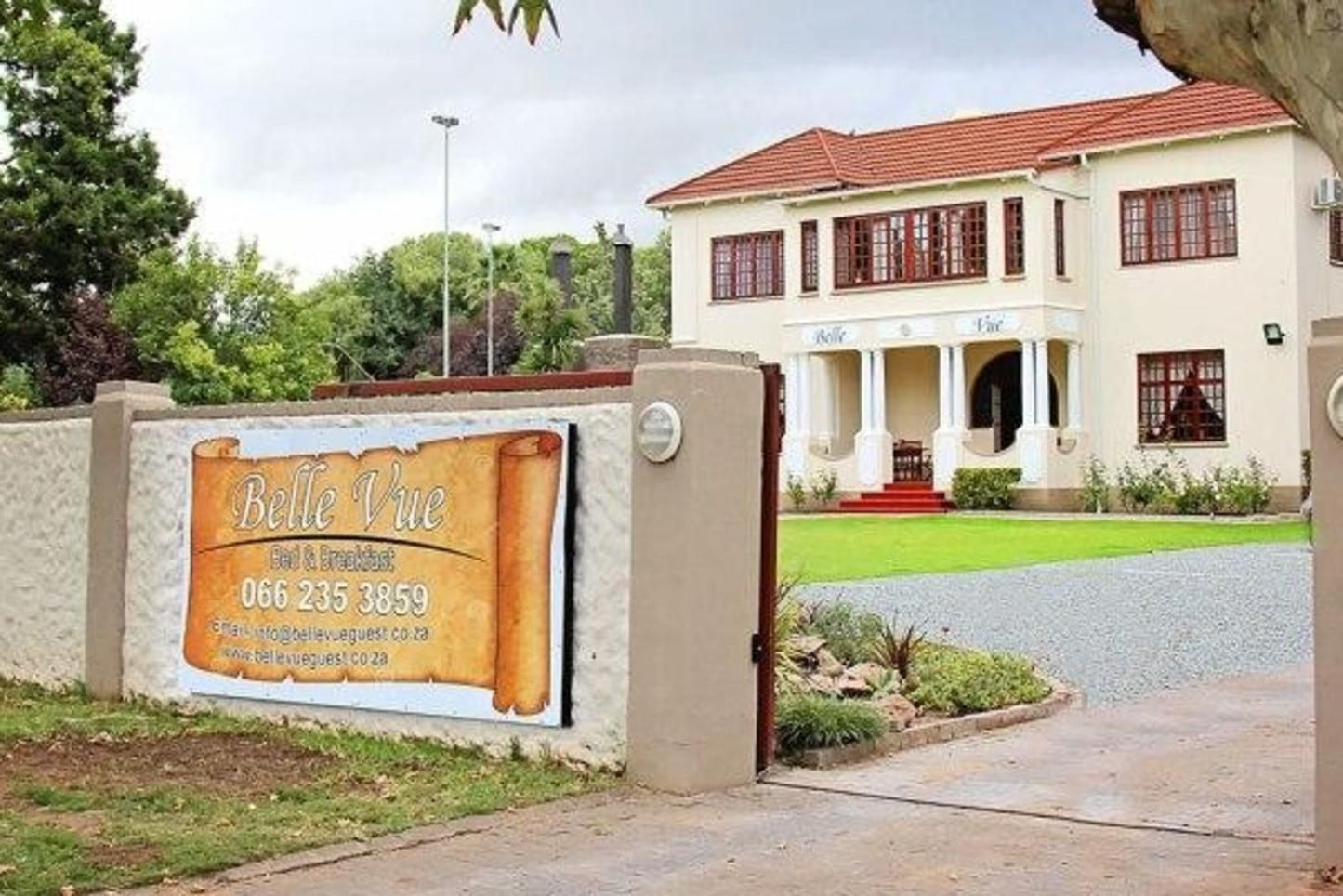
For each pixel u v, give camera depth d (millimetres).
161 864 6523
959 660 10906
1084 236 33375
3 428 12172
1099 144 32844
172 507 10789
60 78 37031
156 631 10820
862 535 25938
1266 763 8672
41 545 11828
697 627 8109
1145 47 4219
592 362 16078
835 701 9469
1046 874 6418
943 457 33625
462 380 10539
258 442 10242
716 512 8219
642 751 8195
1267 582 18125
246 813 7516
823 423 36062
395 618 9422
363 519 9617
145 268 36281
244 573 10250
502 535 8914
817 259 35719
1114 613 15609
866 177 35656
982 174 32906
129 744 9281
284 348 35875
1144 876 6375
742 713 8320
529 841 7051
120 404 11117
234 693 10234
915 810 7676
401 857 6773
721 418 8250
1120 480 32625
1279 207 31047
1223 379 31703
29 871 6395
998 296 32969
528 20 5590
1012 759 8953
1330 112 3420
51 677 11695
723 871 6523
